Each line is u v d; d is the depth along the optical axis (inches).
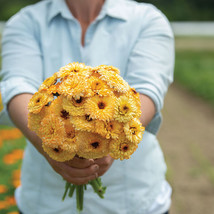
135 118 37.5
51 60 51.8
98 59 50.8
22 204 55.2
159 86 47.6
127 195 51.6
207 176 130.2
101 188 45.0
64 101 36.6
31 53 51.4
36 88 50.5
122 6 52.7
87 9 52.1
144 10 52.7
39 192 52.7
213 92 247.4
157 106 47.1
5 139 130.3
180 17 826.8
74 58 51.5
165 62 50.1
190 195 117.7
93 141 36.7
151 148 53.4
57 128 36.4
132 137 36.9
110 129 36.5
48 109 37.9
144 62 48.8
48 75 51.5
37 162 52.4
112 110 36.1
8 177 103.2
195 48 500.4
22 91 47.3
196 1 877.8
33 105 38.0
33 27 52.8
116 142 36.9
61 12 51.6
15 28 52.5
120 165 50.9
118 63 51.0
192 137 174.2
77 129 35.9
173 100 252.8
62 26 52.4
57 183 51.5
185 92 275.9
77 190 45.2
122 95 37.5
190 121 201.5
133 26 51.5
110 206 51.1
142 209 52.2
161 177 55.1
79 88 36.2
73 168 40.7
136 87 47.2
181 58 430.0
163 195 54.9
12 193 96.7
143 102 46.2
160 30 51.1
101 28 51.5
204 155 150.2
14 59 50.8
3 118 50.9
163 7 847.7
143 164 52.1
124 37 51.2
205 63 380.2
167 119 205.3
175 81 318.3
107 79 37.2
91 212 51.1
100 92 36.4
